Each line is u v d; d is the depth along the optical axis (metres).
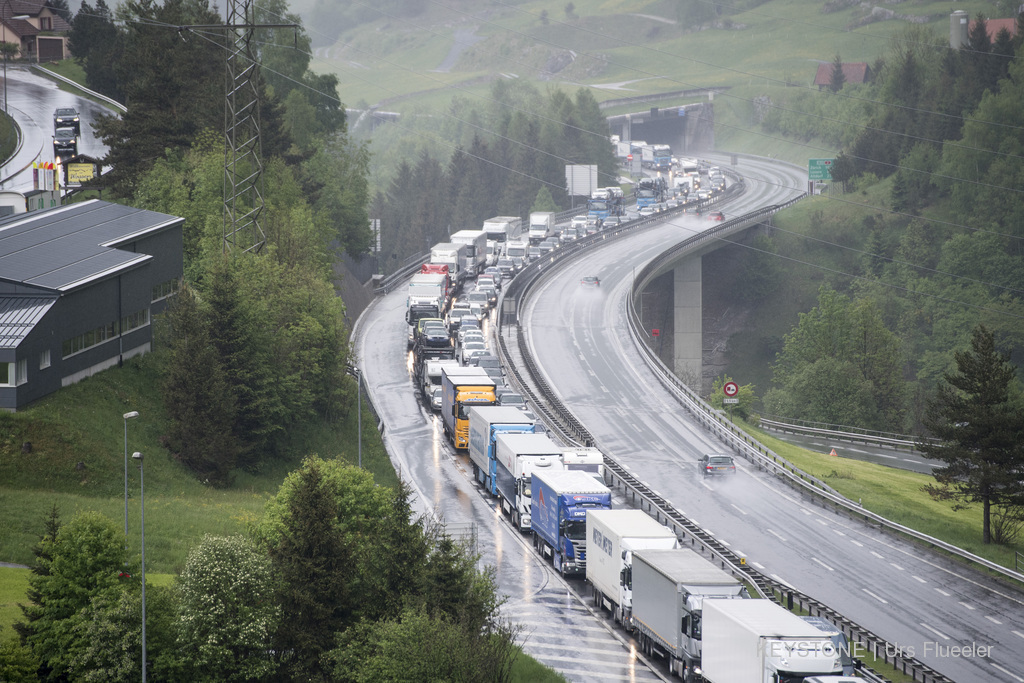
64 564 144.88
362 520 178.38
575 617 187.50
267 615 145.62
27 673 135.50
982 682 165.12
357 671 142.25
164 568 183.25
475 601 153.62
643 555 169.25
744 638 136.38
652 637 164.62
